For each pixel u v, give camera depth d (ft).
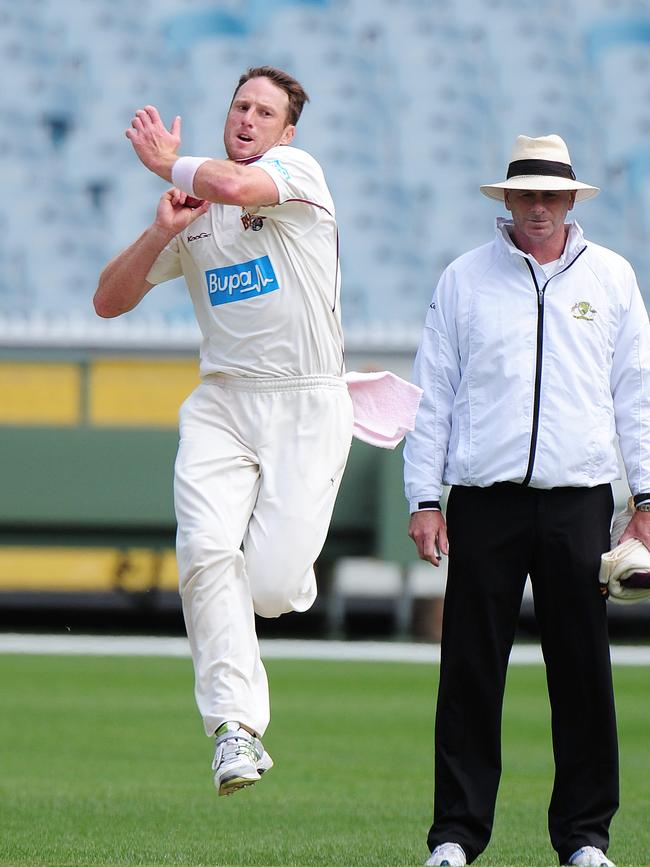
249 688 54.60
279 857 64.39
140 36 334.03
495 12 348.18
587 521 59.88
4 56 323.57
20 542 194.08
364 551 194.70
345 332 215.31
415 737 116.16
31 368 208.95
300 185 54.85
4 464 192.95
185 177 54.08
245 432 56.65
